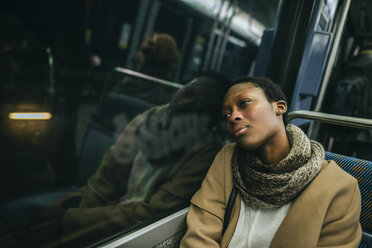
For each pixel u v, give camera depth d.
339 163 0.96
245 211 0.80
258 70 1.39
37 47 0.52
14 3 0.47
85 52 0.62
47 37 0.53
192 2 0.90
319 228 0.65
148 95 0.84
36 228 0.62
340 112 2.64
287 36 1.38
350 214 0.67
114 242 0.73
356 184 0.72
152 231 0.81
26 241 0.60
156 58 0.83
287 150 0.74
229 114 0.74
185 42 0.92
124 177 0.83
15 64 0.49
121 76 0.73
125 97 0.76
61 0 0.54
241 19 1.15
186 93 0.98
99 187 0.75
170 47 0.86
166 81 0.89
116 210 0.80
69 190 0.67
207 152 1.09
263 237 0.73
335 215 0.67
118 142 0.79
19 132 0.53
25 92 0.52
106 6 0.63
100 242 0.72
